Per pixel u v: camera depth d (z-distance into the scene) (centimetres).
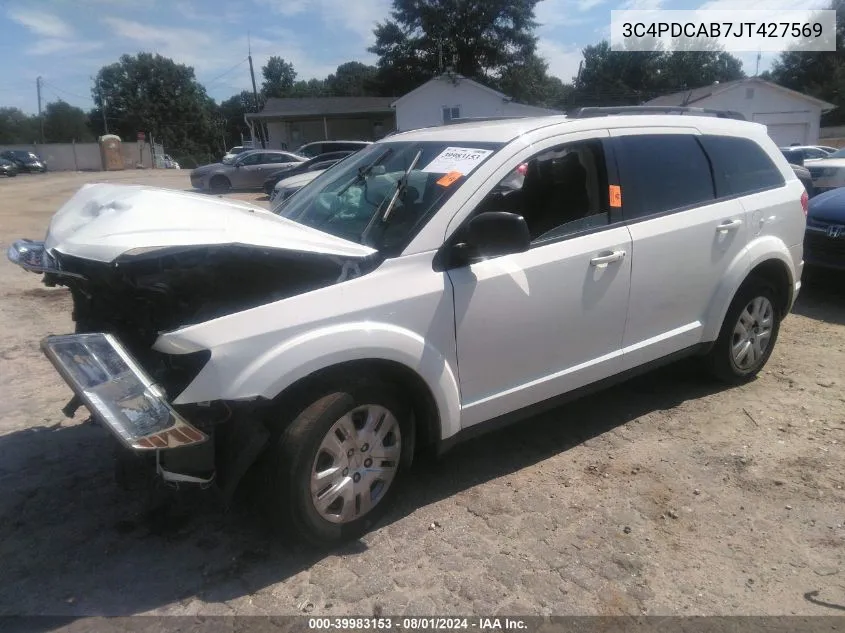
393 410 300
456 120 436
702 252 406
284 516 275
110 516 321
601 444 390
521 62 4919
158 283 271
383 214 326
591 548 296
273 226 287
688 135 415
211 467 262
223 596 268
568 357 357
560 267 340
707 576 278
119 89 7944
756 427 406
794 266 470
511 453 381
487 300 316
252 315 261
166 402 249
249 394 254
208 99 9225
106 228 268
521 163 333
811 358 520
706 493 338
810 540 300
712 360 452
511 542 301
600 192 367
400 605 263
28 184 3042
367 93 5244
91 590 271
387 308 287
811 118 3431
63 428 411
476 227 296
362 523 300
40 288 783
